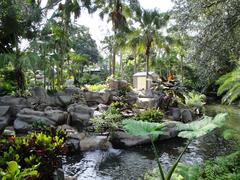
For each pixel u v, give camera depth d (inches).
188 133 142.6
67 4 628.1
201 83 323.6
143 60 1218.6
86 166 270.5
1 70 531.8
